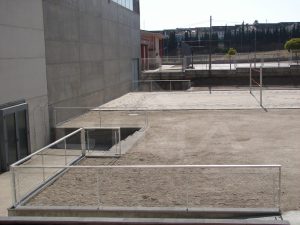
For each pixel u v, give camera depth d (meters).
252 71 41.25
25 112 16.00
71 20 21.55
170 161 12.96
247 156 13.34
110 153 14.21
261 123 18.98
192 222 5.54
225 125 18.77
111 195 9.76
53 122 18.98
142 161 13.09
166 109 23.80
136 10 38.22
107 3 28.33
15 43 15.61
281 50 92.25
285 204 8.92
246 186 10.07
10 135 14.85
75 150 16.56
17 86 15.70
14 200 9.35
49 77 18.77
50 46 18.88
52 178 11.20
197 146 14.97
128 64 34.69
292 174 11.11
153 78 41.56
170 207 8.69
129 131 18.69
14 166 9.48
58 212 8.70
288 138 15.85
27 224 5.65
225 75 41.78
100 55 26.66
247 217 8.35
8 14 15.11
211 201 9.14
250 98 27.72
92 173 11.69
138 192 9.90
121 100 29.06
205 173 11.17
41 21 17.94
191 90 35.28
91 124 19.61
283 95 29.11
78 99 22.58
